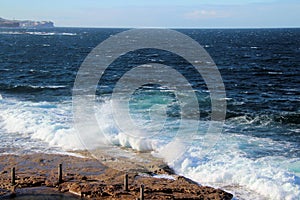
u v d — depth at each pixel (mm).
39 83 39375
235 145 19656
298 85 40531
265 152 18734
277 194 14398
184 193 14320
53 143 19734
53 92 33781
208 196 14070
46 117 23766
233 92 36000
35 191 14359
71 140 19641
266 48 96812
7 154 18172
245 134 21750
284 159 17859
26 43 113500
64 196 14078
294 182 15219
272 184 14883
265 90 37344
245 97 33531
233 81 42875
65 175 15672
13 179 14898
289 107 29609
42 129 21078
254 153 18562
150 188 14578
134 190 14422
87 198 13984
